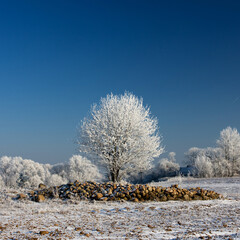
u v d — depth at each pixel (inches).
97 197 568.1
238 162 2006.6
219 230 283.3
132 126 989.2
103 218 385.4
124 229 306.2
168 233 280.5
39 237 256.1
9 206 490.9
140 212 437.7
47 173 2207.2
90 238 260.4
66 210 446.3
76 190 607.2
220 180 1237.7
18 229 295.1
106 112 1023.0
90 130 1015.6
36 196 570.3
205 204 506.9
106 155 972.6
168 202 539.8
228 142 2070.6
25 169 2065.7
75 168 1760.6
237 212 405.7
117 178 1007.0
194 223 337.1
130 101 1040.2
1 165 2203.5
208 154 2512.3
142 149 986.7
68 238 256.2
